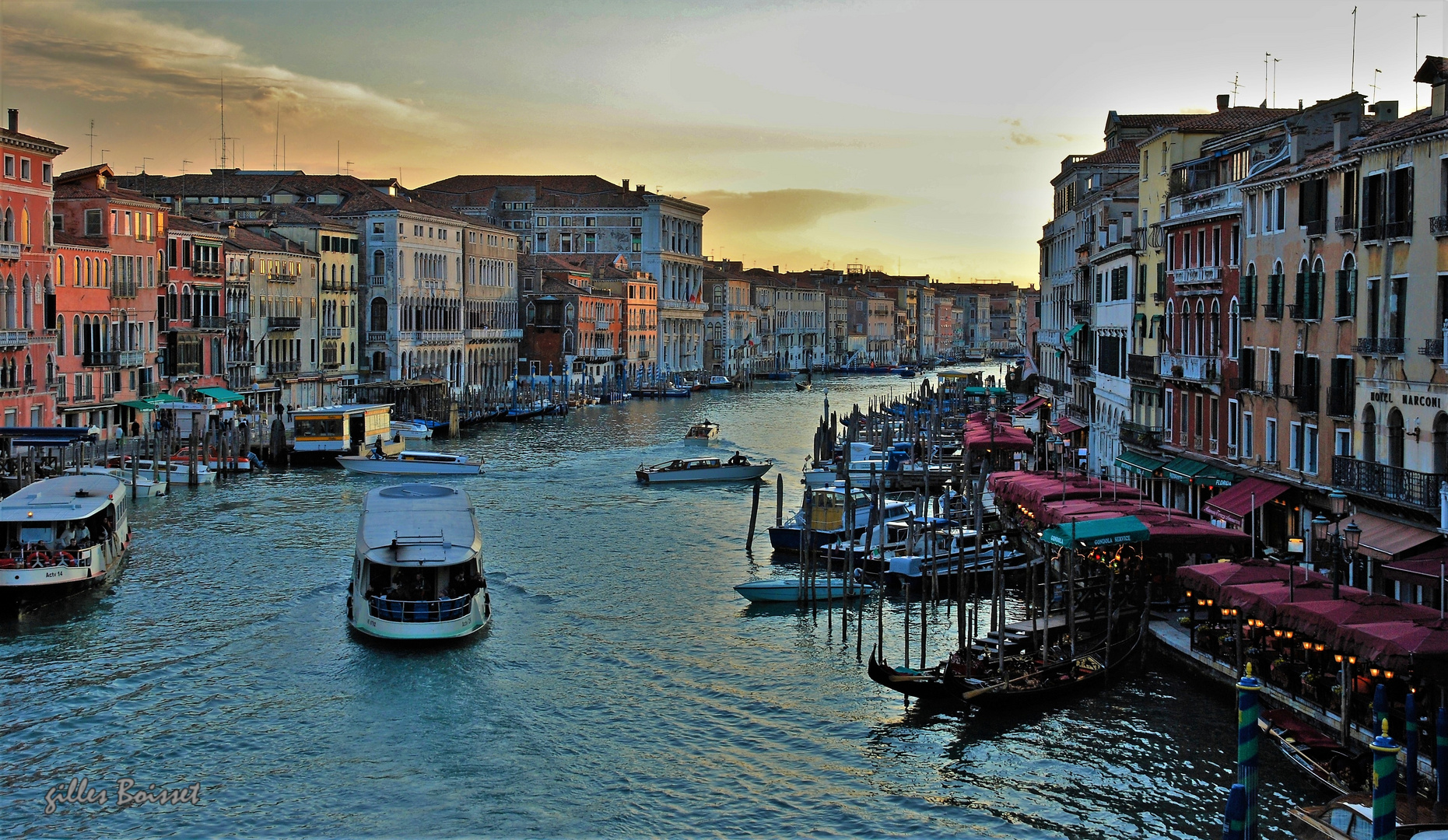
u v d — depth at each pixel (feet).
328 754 91.15
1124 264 184.96
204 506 182.70
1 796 84.33
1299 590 89.92
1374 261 106.52
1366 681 85.51
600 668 108.99
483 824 81.30
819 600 132.16
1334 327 113.80
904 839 79.20
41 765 88.94
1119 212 209.15
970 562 139.44
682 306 555.28
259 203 362.94
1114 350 191.01
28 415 205.57
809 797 84.69
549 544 158.40
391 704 100.17
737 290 622.13
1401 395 102.63
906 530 148.15
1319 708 86.58
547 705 100.48
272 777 87.45
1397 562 93.35
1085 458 197.06
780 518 153.99
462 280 401.29
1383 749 60.59
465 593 119.14
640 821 81.71
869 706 100.32
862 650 114.73
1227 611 104.99
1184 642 105.19
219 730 94.84
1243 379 133.39
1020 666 101.81
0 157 198.49
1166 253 157.17
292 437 262.06
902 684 97.19
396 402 324.39
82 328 228.43
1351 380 110.83
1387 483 102.22
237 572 139.44
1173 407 155.63
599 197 545.03
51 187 214.28
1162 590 118.73
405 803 83.97
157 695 101.50
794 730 95.66
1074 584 110.52
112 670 106.83
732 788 86.22
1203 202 145.59
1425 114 109.60
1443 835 63.67
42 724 95.45
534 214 546.67
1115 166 241.14
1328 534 98.68
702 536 165.07
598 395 423.23
